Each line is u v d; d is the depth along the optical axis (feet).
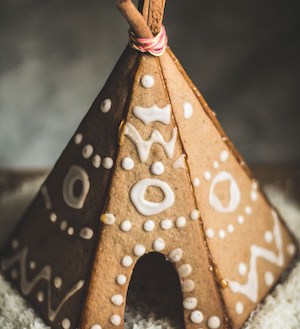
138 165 1.31
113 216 1.31
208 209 1.36
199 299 1.35
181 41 2.86
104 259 1.32
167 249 1.33
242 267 1.41
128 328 1.41
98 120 1.34
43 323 1.41
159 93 1.30
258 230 1.48
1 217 1.74
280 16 2.89
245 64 2.79
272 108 2.67
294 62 2.78
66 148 1.41
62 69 2.80
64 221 1.38
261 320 1.41
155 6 1.27
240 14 2.91
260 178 2.06
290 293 1.50
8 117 2.67
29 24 2.91
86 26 2.91
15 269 1.50
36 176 2.04
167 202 1.32
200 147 1.35
